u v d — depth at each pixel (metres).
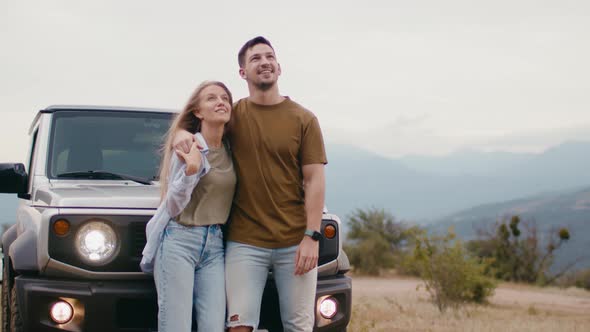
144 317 4.24
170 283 3.86
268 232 4.02
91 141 5.40
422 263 12.08
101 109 5.64
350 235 29.12
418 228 12.49
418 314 10.69
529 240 25.00
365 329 8.05
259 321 4.46
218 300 3.96
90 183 4.99
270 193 4.05
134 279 4.21
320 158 4.11
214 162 4.00
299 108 4.18
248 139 4.07
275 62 4.14
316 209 4.05
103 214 4.20
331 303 4.60
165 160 4.03
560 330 9.12
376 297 14.02
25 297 4.14
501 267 24.94
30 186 5.27
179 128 4.06
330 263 4.64
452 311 11.41
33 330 4.13
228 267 4.04
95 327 4.11
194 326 4.19
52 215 4.17
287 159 4.09
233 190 4.06
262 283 4.09
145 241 4.25
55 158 5.26
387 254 26.12
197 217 3.92
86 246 4.17
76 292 4.11
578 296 18.72
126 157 5.37
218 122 3.96
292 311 4.12
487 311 12.20
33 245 4.28
